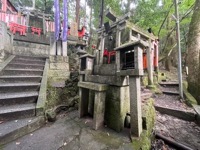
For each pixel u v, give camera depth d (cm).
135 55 227
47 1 1426
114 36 404
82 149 207
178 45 508
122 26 330
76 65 659
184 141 296
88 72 363
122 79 258
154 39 615
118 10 948
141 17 916
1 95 330
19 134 241
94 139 234
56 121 314
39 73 489
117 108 266
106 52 420
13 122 263
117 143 221
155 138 305
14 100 319
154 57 703
